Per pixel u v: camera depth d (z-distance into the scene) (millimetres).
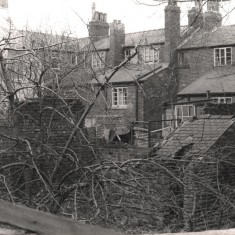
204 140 14453
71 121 11000
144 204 9781
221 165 13242
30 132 12703
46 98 13305
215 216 11875
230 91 32438
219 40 36969
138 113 36719
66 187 10312
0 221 4512
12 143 12367
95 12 43594
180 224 10219
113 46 41656
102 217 9180
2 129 12508
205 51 37281
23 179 12211
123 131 24578
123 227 9109
